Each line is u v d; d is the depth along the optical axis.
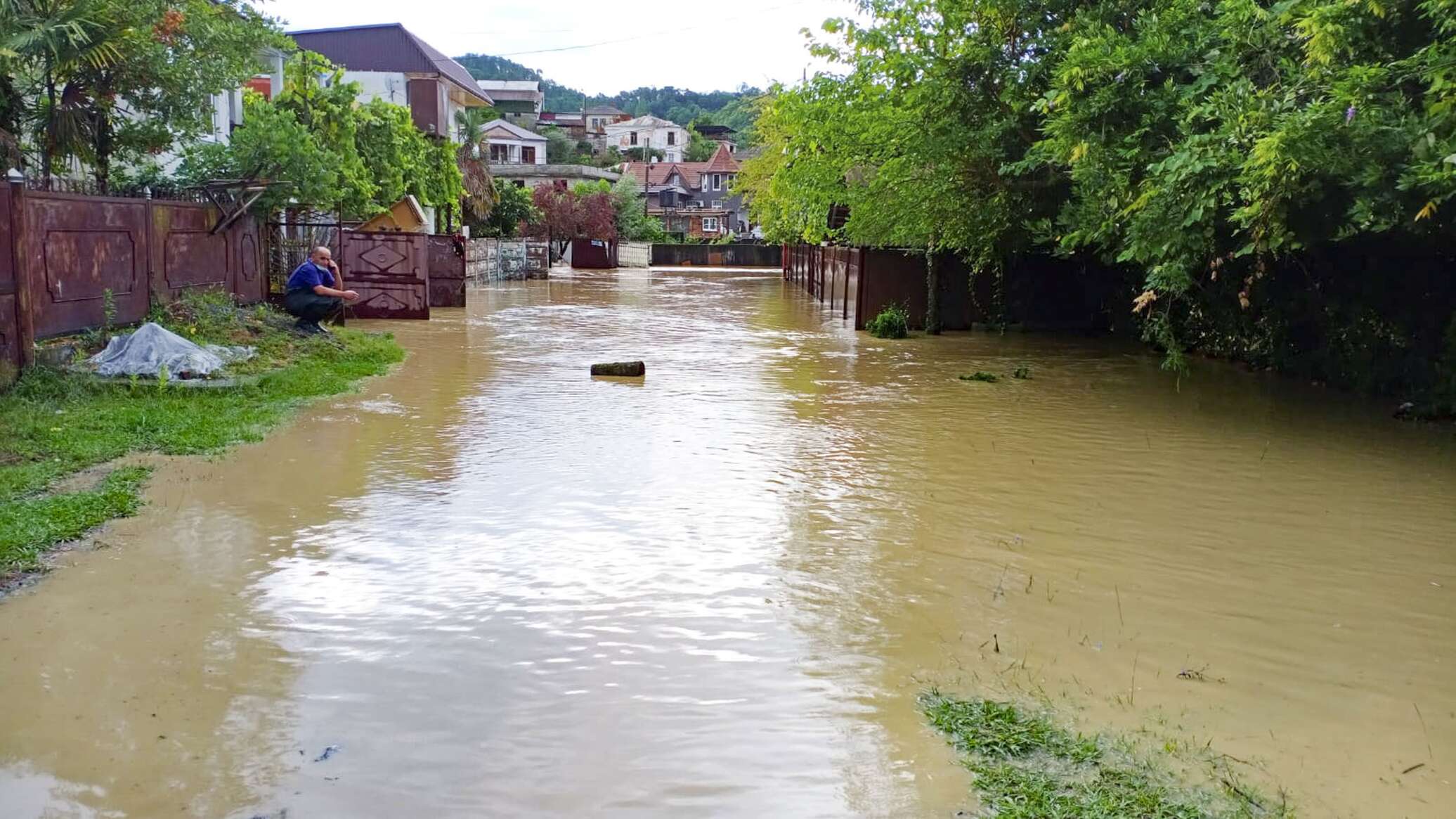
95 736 4.00
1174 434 10.58
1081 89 11.50
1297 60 10.20
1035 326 22.31
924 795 3.70
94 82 12.90
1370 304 13.30
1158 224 10.45
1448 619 5.57
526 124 102.06
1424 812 3.66
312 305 14.92
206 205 14.84
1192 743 4.12
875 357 17.08
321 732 4.08
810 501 7.69
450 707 4.30
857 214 20.53
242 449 8.85
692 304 29.44
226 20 14.80
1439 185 8.66
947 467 8.95
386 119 27.14
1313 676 4.80
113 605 5.33
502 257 40.19
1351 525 7.36
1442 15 8.60
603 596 5.62
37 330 10.77
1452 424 11.24
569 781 3.75
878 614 5.45
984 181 17.12
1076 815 3.57
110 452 8.21
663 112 163.38
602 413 11.09
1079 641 5.15
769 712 4.31
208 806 3.55
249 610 5.31
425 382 13.02
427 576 5.87
